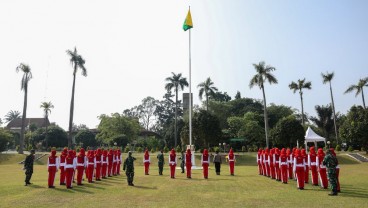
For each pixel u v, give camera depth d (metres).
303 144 47.44
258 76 48.69
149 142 61.09
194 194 12.83
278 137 47.81
